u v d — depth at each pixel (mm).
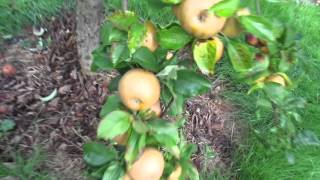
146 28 399
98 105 1011
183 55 577
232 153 1011
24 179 862
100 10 949
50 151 933
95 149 485
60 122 979
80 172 903
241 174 971
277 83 463
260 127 1023
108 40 438
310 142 634
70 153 937
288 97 573
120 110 418
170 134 416
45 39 1113
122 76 424
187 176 519
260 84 465
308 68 544
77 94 1022
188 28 359
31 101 1006
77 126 978
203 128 1040
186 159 500
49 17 1147
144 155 420
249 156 971
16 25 1124
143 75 396
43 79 1044
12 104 995
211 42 376
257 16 372
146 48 403
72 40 1102
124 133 424
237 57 386
